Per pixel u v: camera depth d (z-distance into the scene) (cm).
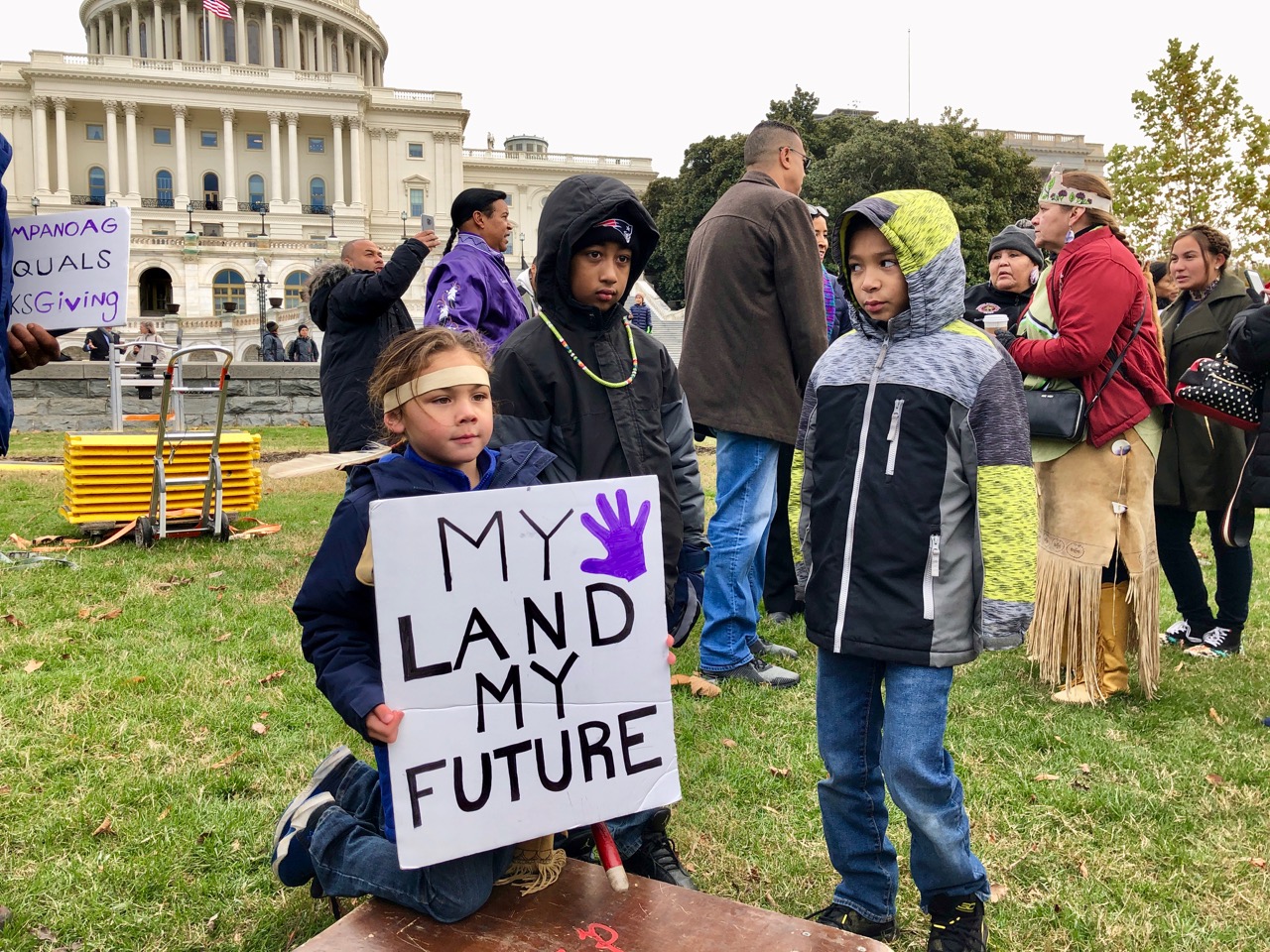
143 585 531
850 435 233
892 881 242
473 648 193
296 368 1605
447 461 206
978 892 231
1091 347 356
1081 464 383
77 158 6844
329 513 784
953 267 228
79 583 530
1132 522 381
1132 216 1664
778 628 493
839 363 244
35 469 1016
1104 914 251
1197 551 671
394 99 7212
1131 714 380
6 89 6694
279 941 236
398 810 186
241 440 721
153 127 6925
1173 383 475
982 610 219
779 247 392
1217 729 365
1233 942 240
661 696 208
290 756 329
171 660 411
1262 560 643
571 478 254
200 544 650
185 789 303
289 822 222
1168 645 477
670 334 3981
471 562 193
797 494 262
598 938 184
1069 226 378
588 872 208
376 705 188
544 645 198
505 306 434
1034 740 354
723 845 284
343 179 7106
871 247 230
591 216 243
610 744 203
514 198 7562
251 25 7650
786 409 400
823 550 236
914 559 221
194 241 5897
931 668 221
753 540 406
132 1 7612
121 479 671
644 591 206
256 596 518
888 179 3638
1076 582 387
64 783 304
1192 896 259
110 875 258
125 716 353
